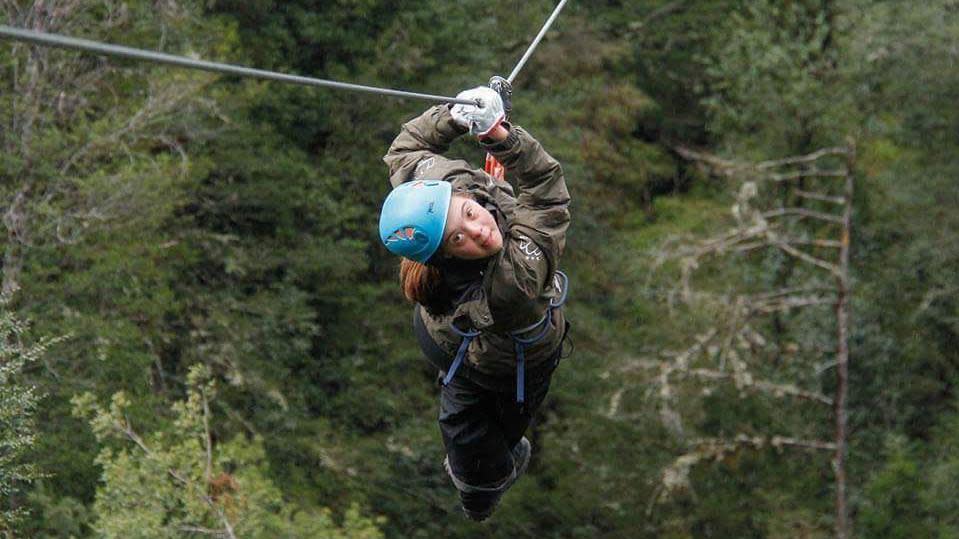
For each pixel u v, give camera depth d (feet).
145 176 120.88
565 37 202.08
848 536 145.18
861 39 174.40
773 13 188.96
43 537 115.14
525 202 29.71
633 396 167.12
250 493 106.11
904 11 173.37
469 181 30.73
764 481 170.91
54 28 122.21
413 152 32.42
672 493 163.94
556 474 174.29
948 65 172.96
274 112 163.32
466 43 178.29
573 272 184.85
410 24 167.94
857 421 176.35
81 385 119.65
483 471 34.58
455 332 30.81
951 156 176.86
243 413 152.05
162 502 102.22
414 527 163.43
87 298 125.08
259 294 152.35
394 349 168.76
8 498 117.39
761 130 193.98
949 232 173.17
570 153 182.50
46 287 119.44
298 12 162.30
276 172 156.97
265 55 160.15
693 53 238.27
